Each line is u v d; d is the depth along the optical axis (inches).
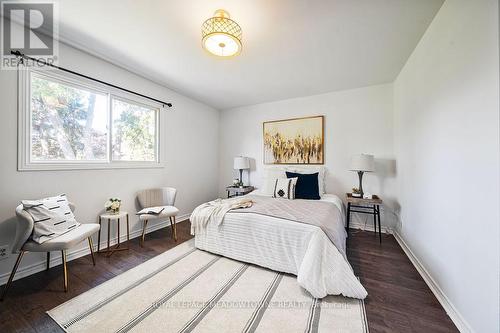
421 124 77.4
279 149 154.9
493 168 40.9
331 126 138.3
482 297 43.4
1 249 67.4
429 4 61.4
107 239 97.7
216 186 179.6
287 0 60.2
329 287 60.9
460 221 51.9
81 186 88.6
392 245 102.6
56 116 83.2
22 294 62.6
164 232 119.7
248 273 75.3
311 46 84.7
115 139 104.3
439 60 63.4
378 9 63.5
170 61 98.0
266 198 120.4
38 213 65.2
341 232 79.9
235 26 66.5
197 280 70.6
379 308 57.0
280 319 53.0
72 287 66.2
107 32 76.3
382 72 108.3
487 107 42.5
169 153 133.0
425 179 73.5
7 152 68.7
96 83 93.6
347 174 133.4
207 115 167.8
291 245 73.0
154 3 61.9
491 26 41.2
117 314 54.6
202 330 49.5
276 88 132.1
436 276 63.9
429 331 49.3
